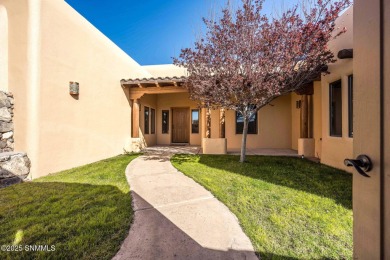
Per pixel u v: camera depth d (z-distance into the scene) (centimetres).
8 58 479
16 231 230
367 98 95
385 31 85
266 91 502
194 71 566
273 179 426
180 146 1108
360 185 100
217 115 1012
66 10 560
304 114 747
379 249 87
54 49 519
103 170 529
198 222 249
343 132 506
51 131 510
